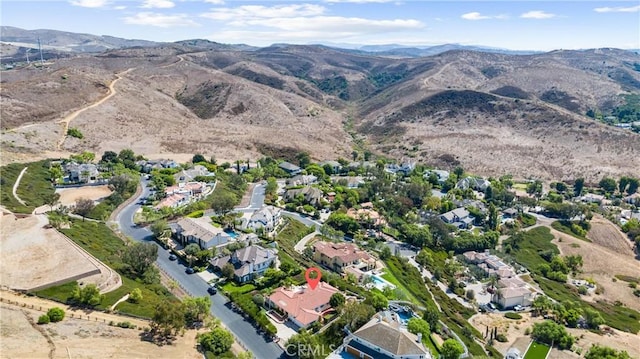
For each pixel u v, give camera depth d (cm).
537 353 10469
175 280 11312
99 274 9838
